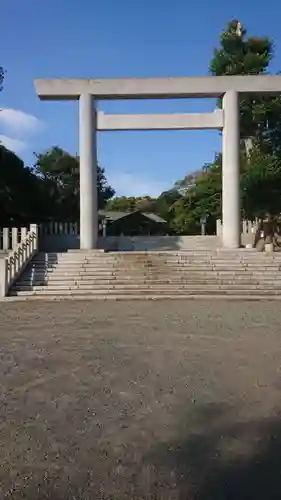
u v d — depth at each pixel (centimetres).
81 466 372
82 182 2180
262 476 356
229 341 862
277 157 3056
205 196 3859
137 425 457
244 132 3259
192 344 838
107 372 652
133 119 2202
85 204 2173
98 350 791
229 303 1466
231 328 1005
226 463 378
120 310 1316
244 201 2964
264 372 650
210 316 1187
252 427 452
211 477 355
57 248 2661
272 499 324
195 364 694
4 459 386
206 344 837
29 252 1931
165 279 1780
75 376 633
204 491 334
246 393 556
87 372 653
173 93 2195
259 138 3241
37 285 1742
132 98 2253
